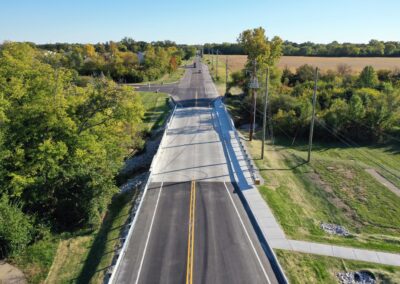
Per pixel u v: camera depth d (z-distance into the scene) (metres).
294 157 39.81
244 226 23.45
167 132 45.44
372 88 67.38
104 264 20.36
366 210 27.77
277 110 54.00
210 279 18.27
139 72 95.62
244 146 40.53
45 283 20.44
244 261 19.75
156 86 86.12
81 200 26.02
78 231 25.59
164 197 27.70
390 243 22.31
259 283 17.98
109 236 23.56
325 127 49.00
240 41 63.94
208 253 20.47
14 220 22.67
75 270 21.11
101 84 30.94
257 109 55.75
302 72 83.88
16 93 26.48
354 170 36.50
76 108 29.81
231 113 56.88
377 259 20.22
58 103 27.80
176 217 24.58
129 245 21.41
